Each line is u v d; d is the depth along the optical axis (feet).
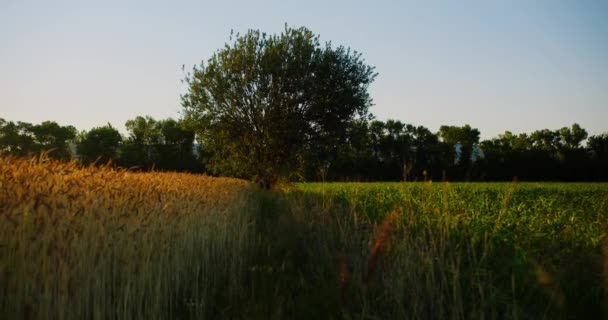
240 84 106.42
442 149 179.73
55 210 17.56
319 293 21.48
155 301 19.70
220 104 108.88
